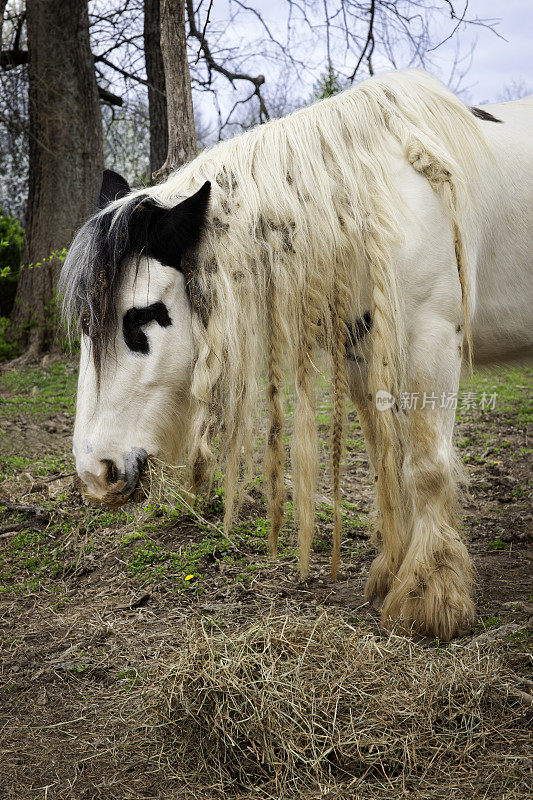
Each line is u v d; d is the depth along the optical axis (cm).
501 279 287
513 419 599
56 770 199
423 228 246
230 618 280
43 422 624
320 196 246
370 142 255
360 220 245
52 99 1052
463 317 257
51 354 1004
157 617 289
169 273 242
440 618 248
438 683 208
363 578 318
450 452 262
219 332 242
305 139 253
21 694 240
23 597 318
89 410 246
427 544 256
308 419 256
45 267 1029
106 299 238
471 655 227
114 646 267
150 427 250
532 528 361
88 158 1070
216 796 185
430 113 264
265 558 340
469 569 261
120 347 243
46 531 384
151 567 337
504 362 320
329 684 202
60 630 284
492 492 430
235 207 245
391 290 242
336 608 284
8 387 818
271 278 247
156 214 240
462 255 250
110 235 239
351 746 190
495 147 284
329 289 248
